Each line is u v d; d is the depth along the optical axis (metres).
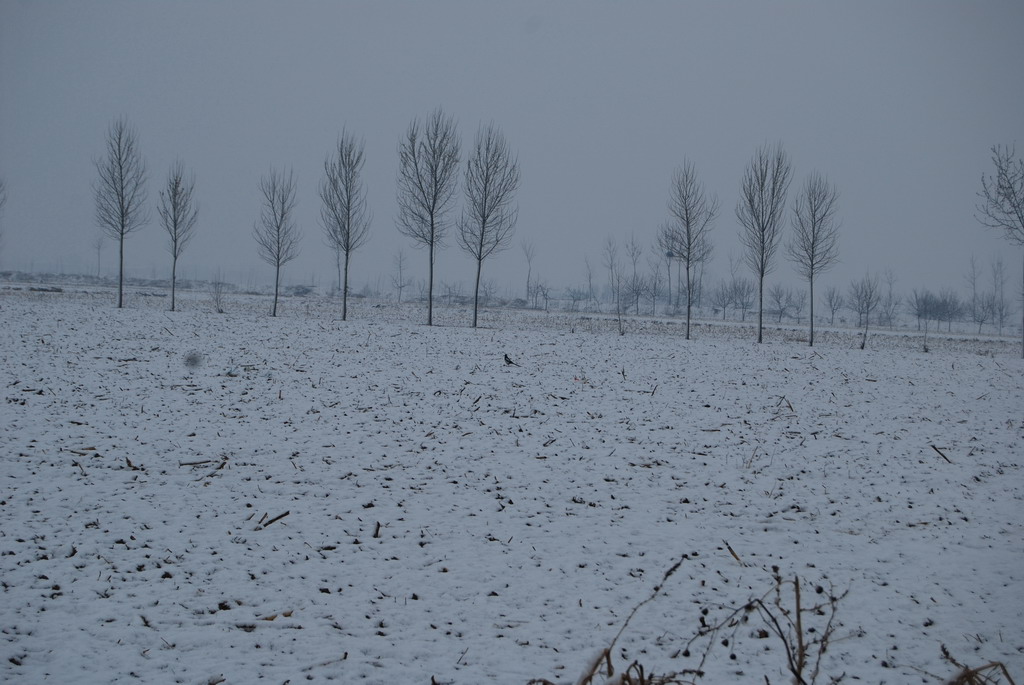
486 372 19.00
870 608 7.31
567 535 9.19
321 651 6.02
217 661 5.75
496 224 31.61
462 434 13.41
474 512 9.80
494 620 6.83
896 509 10.38
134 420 13.09
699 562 8.43
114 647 5.89
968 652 6.39
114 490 9.73
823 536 9.36
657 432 14.09
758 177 32.31
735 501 10.58
